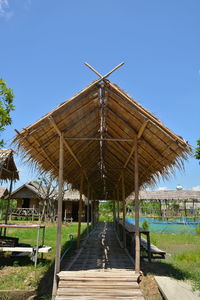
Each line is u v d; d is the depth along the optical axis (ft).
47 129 17.21
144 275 19.42
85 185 44.47
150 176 25.46
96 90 16.29
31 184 91.76
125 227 29.73
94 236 42.96
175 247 39.96
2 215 86.28
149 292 16.71
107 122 21.06
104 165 35.81
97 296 13.91
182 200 98.32
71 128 18.33
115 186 49.73
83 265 19.13
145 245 30.40
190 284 18.07
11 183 33.88
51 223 70.90
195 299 14.46
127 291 14.19
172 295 14.93
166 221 88.58
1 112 23.89
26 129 15.66
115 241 35.88
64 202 93.09
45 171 23.98
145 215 108.17
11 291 17.47
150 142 18.54
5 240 26.78
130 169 28.96
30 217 85.51
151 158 21.06
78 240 28.37
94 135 23.80
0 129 24.21
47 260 26.30
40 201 87.81
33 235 45.47
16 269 22.97
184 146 15.64
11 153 31.22
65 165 25.61
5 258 26.99
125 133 20.30
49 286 18.57
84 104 17.02
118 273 16.11
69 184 33.58
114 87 15.78
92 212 58.95
